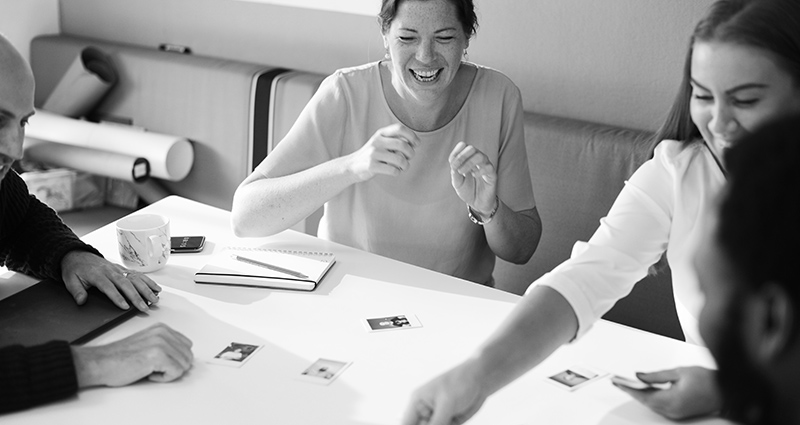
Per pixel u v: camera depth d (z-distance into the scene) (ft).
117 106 9.50
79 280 4.53
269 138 8.54
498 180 6.06
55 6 10.14
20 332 4.08
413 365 3.95
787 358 1.04
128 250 4.82
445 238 5.92
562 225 7.20
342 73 5.92
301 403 3.62
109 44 9.63
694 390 3.46
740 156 1.07
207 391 3.69
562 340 3.34
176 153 8.87
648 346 4.14
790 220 1.02
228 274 4.75
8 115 3.84
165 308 4.47
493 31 7.68
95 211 9.17
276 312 4.44
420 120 5.76
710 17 2.91
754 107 2.88
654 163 3.90
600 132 6.98
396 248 5.95
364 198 5.85
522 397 3.69
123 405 3.57
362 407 3.60
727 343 1.08
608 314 6.96
